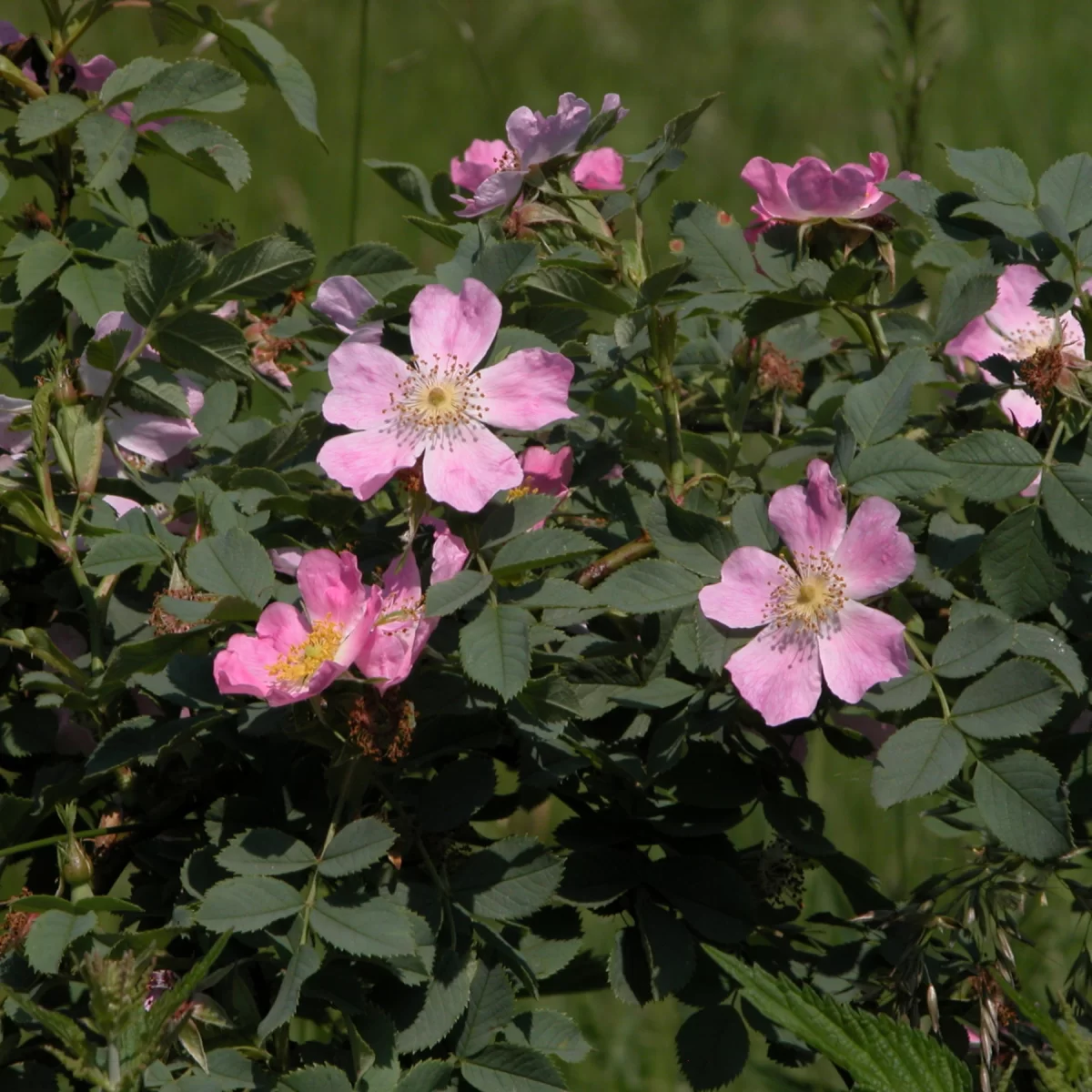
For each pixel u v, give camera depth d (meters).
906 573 1.48
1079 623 1.53
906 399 1.50
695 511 1.52
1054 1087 1.48
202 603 1.47
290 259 1.53
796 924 1.56
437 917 1.49
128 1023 1.45
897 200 1.56
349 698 1.47
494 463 1.49
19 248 1.55
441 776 1.51
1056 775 1.48
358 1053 1.48
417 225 1.56
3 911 1.55
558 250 1.56
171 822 1.53
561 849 1.54
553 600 1.49
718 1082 1.52
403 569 1.48
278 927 1.48
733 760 1.52
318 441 1.56
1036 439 1.53
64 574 1.56
